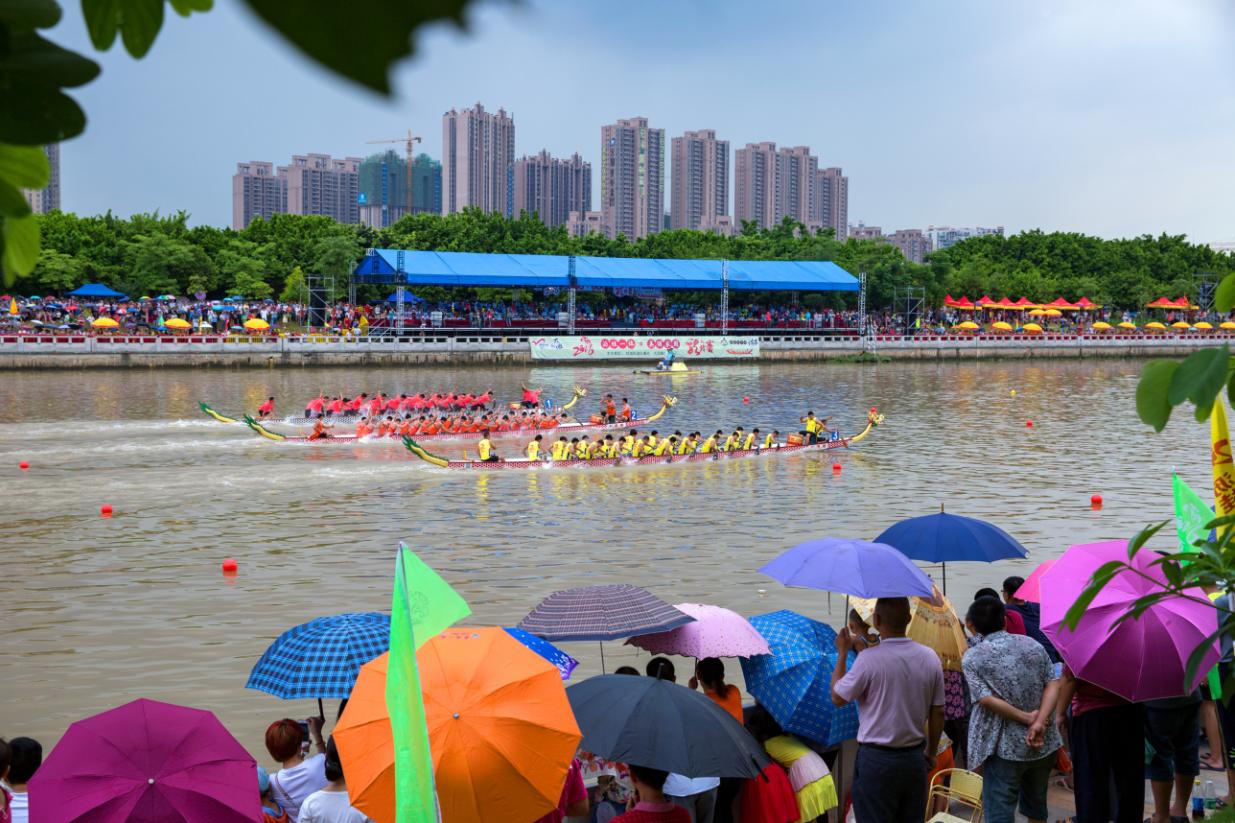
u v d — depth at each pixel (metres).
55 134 1.69
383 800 9.09
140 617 23.66
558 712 9.56
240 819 9.24
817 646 12.62
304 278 115.31
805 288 116.44
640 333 113.44
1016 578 16.19
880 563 12.98
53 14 1.68
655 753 9.73
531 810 9.21
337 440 50.75
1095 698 10.74
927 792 10.70
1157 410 3.62
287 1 1.42
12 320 91.50
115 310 99.25
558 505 36.88
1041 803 11.14
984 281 149.12
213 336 92.19
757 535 32.47
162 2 1.68
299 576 27.20
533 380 86.56
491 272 105.62
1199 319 153.00
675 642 12.86
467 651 9.87
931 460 47.81
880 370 105.12
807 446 50.56
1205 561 5.79
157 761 9.34
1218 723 12.88
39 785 9.15
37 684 19.66
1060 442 53.91
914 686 10.10
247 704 18.94
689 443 47.41
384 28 1.42
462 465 43.88
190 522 33.16
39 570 27.39
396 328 103.12
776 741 11.95
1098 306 152.38
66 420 56.06
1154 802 12.30
